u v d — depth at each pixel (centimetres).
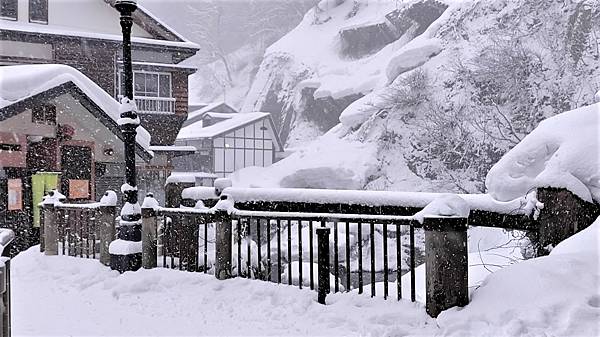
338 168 4453
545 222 666
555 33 4044
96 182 2256
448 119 4169
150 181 2838
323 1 7681
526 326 505
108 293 809
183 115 3253
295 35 7706
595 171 646
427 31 5125
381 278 2405
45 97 1620
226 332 598
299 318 629
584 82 3638
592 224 624
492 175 719
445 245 581
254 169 5050
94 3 3125
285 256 2195
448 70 4434
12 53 2833
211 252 958
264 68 7619
